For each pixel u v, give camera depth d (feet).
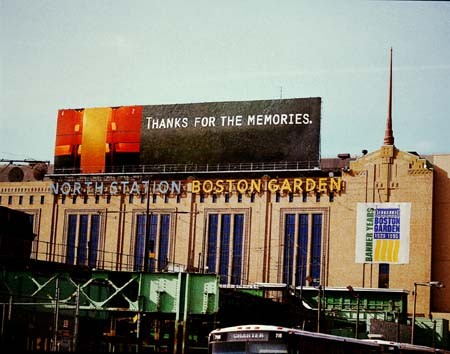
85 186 486.79
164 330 259.19
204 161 465.47
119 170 479.00
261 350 151.02
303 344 151.64
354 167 444.55
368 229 437.17
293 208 451.12
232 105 465.47
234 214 460.55
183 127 472.03
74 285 213.05
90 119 488.02
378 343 175.52
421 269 426.10
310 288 412.36
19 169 509.76
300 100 453.99
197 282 207.51
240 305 266.36
